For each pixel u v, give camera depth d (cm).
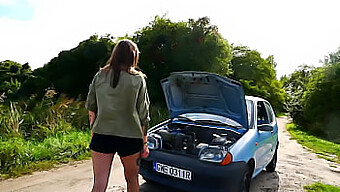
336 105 2202
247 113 411
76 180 449
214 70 1363
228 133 415
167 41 1391
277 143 568
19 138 649
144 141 234
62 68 1683
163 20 1455
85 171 501
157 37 1395
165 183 367
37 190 399
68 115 932
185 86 441
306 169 614
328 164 697
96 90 224
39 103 959
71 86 1602
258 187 463
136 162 231
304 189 463
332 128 2117
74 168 519
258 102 498
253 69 3712
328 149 966
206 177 332
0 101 847
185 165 347
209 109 445
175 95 468
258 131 430
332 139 2000
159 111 1210
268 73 4138
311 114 2353
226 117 434
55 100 1214
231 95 396
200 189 337
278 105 4284
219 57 1384
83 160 578
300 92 2767
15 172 471
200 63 1338
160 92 1358
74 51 1722
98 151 220
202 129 442
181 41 1362
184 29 1380
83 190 405
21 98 1234
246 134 398
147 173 387
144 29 1512
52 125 794
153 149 386
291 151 880
